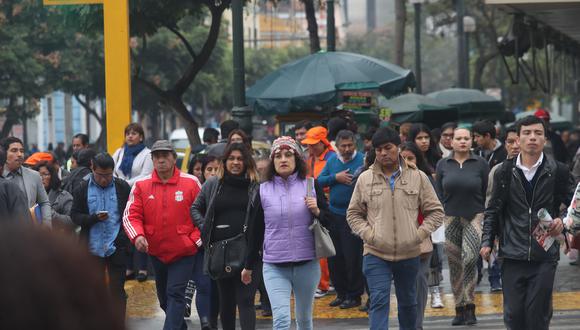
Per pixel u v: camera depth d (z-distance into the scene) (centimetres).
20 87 10012
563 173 1798
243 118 3500
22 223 268
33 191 2423
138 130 3047
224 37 13600
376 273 1981
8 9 9819
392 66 4403
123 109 3228
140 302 3034
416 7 7306
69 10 4700
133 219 2195
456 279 2550
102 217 2412
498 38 12575
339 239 2841
